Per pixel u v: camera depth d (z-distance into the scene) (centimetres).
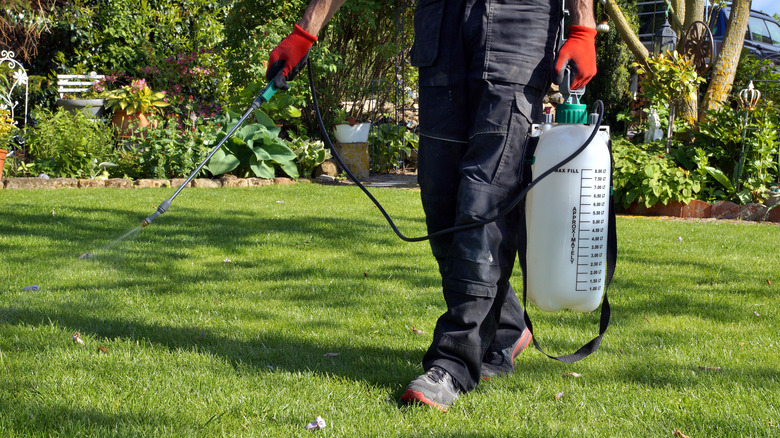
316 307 331
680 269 440
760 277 420
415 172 1107
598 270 209
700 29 955
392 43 1097
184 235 509
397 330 296
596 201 205
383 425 193
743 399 218
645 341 287
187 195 752
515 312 248
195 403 203
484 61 209
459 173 223
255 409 200
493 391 224
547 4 214
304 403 207
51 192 752
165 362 241
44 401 199
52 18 1215
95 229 521
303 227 556
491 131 210
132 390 212
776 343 284
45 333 270
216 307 325
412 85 1195
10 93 1029
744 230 626
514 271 420
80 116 917
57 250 443
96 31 1260
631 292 377
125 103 1007
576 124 207
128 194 745
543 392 225
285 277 394
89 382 217
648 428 194
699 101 988
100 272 391
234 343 269
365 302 342
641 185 749
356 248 481
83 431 179
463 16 214
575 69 206
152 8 1331
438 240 237
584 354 219
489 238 213
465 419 200
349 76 1131
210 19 1342
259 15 1043
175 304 327
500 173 212
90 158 884
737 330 305
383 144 1098
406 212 649
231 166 908
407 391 210
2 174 838
